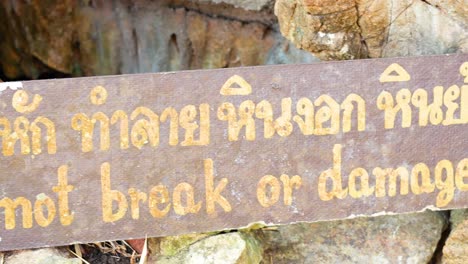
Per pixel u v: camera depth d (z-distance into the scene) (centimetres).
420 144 209
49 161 196
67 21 347
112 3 342
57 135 195
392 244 230
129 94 196
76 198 198
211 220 205
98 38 350
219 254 209
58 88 193
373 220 231
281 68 201
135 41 347
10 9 344
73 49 354
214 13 319
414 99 207
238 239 211
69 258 206
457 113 209
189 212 204
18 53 353
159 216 203
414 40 234
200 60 336
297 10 238
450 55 207
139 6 337
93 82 194
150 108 197
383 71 205
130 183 200
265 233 229
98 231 201
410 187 211
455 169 212
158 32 339
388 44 238
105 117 196
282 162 205
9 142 193
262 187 205
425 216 232
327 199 208
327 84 203
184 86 198
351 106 205
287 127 203
